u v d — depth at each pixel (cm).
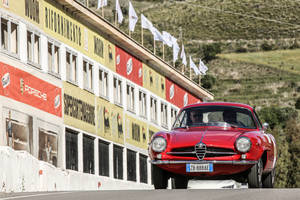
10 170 3675
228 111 2816
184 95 11531
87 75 7531
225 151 2566
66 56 7044
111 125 8156
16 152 3834
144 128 9456
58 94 6638
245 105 2872
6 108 5541
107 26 7894
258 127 2800
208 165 2559
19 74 5819
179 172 2597
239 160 2556
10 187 3659
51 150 6400
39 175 4394
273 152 2842
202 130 2703
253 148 2573
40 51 6347
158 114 10156
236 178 2717
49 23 6594
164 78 10506
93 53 7725
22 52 5944
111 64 8300
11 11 5797
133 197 2036
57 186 5044
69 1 6869
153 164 2642
